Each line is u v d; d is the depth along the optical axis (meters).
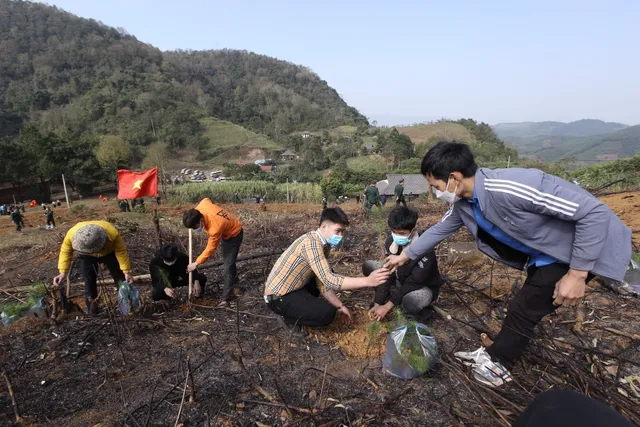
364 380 2.46
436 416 2.09
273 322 3.37
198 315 3.65
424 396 2.26
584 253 1.81
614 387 2.20
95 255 3.67
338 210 2.79
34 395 2.51
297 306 2.93
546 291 2.09
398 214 2.81
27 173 40.16
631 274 3.56
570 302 1.94
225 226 3.73
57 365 2.87
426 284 2.99
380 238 5.22
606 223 1.77
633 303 3.29
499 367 2.28
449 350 2.73
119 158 44.09
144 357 2.92
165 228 8.73
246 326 3.34
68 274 4.02
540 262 2.12
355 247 5.94
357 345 2.86
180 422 2.14
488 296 3.53
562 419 0.99
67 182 43.56
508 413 2.03
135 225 8.00
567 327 2.96
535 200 1.84
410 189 36.84
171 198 29.23
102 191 46.47
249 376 2.47
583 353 2.58
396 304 2.99
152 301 4.00
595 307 3.24
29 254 7.59
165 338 3.21
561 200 1.80
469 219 2.28
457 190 2.10
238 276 4.82
